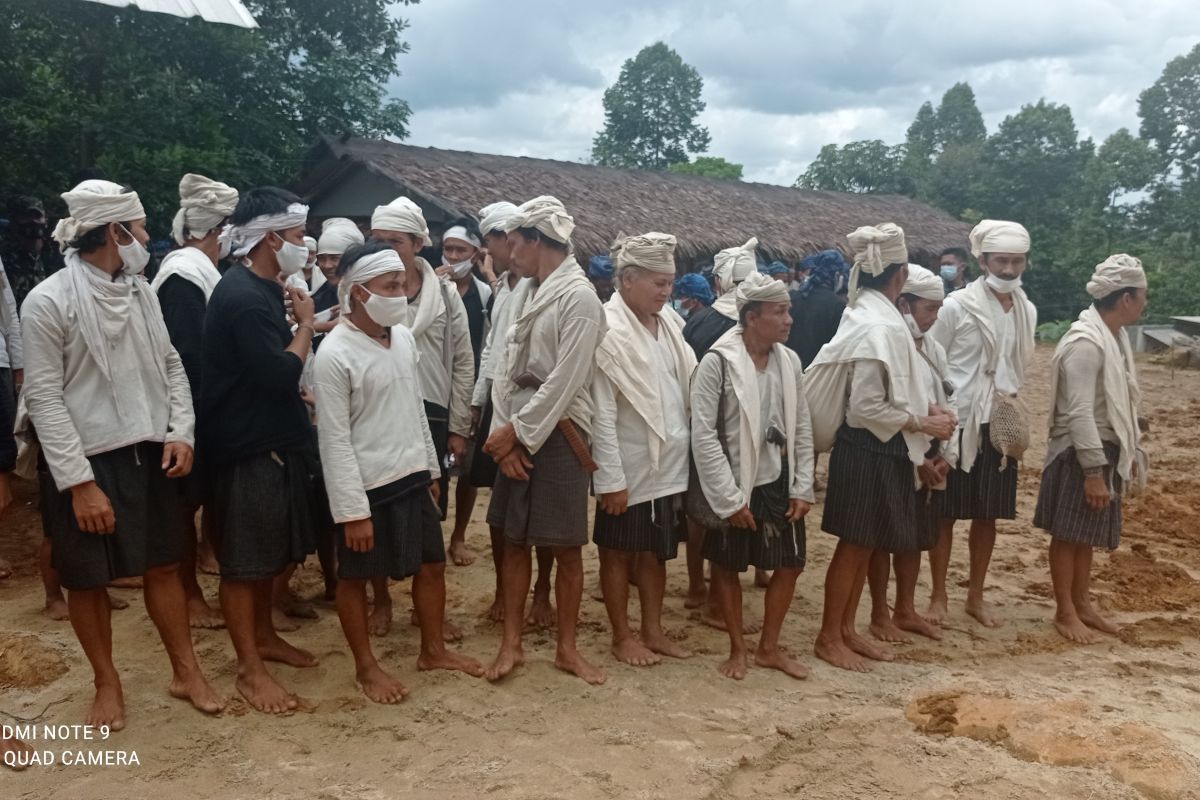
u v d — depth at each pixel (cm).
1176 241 3070
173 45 1073
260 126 1196
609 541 427
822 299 674
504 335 500
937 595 521
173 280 430
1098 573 600
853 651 465
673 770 338
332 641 461
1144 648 478
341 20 1566
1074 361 479
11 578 538
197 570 552
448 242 580
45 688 395
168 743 351
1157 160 3512
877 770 337
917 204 2328
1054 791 320
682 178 1731
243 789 322
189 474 388
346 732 363
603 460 411
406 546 388
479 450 504
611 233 1249
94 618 355
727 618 432
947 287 1005
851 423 435
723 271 581
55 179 845
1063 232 2934
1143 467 499
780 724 378
